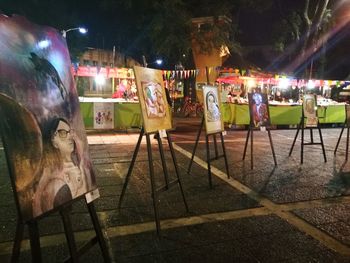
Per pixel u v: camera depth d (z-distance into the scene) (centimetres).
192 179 590
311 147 930
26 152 198
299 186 561
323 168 688
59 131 233
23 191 192
